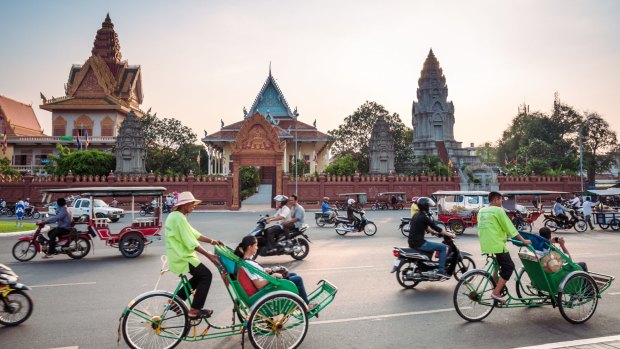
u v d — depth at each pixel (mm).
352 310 6918
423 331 5914
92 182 37938
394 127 52219
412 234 8391
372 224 18641
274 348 5293
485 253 6488
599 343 5266
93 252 13305
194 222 25312
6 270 6438
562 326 6113
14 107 71500
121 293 8234
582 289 6281
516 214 19703
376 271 10242
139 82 79750
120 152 43875
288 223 12000
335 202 39219
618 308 6941
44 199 13516
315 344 5414
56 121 67812
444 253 8195
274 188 38719
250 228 21656
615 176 83688
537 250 6578
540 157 62062
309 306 5742
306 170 58500
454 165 57500
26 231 19672
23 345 5480
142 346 5195
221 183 38562
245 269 5328
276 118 60656
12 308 6242
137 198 37812
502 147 86188
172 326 5191
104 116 68125
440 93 67375
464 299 6445
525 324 6215
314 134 56844
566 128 66750
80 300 7703
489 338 5629
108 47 77125
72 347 5410
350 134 51688
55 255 13281
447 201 19359
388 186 40969
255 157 38438
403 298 7684
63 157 44688
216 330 6016
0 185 36875
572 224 19500
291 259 12141
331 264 11250
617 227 20156
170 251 5328
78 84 68312
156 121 51688
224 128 57125
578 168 59094
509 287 8391
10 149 64250
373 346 5352
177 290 5320
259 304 5098
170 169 48281
